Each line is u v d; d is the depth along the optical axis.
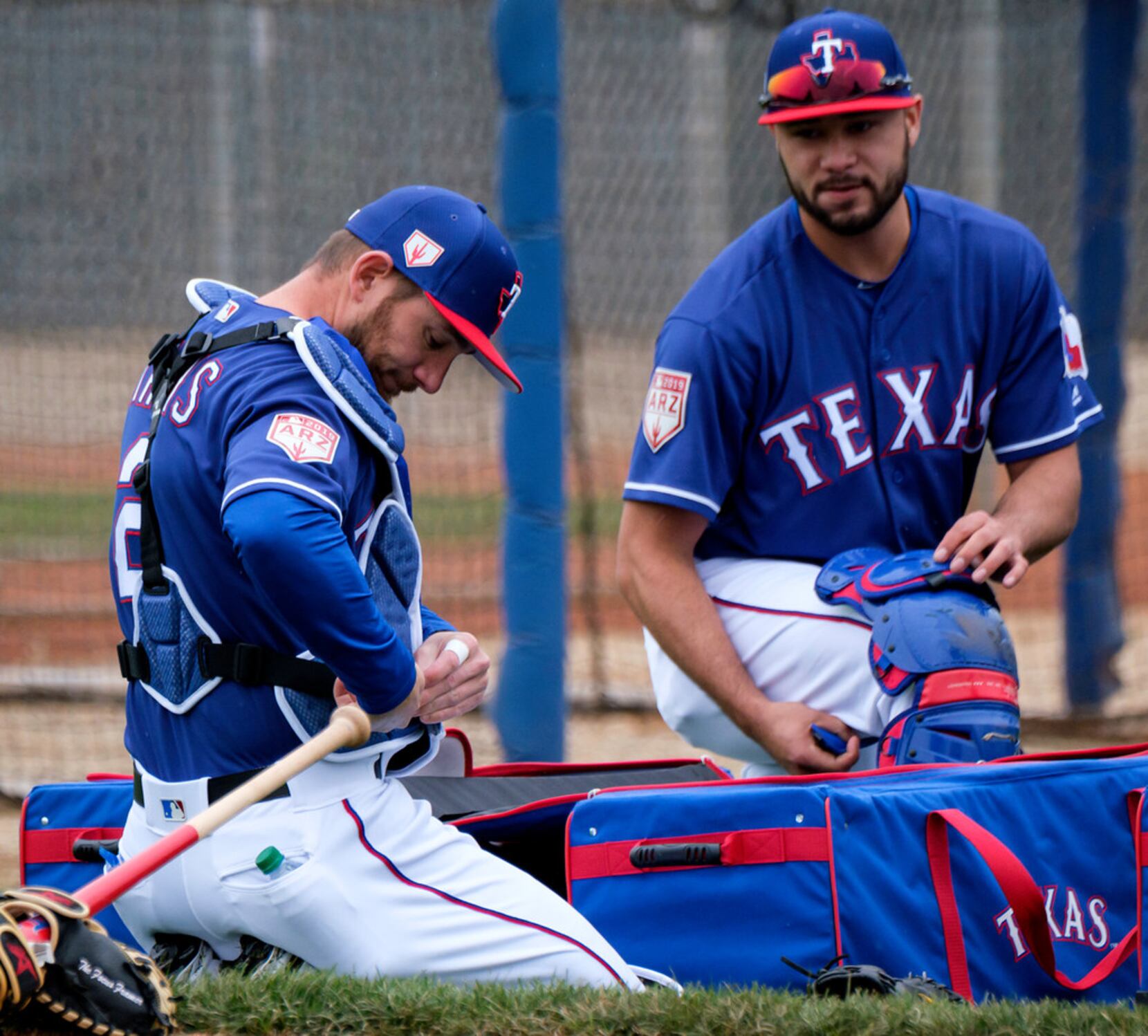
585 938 11.29
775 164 59.50
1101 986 12.57
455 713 11.64
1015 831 12.25
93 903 9.58
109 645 35.62
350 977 10.66
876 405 15.97
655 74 66.44
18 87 65.88
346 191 64.00
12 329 63.94
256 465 10.27
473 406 52.03
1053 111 53.91
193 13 65.25
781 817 11.61
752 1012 9.94
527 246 21.64
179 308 66.00
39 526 44.62
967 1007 10.18
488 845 13.99
